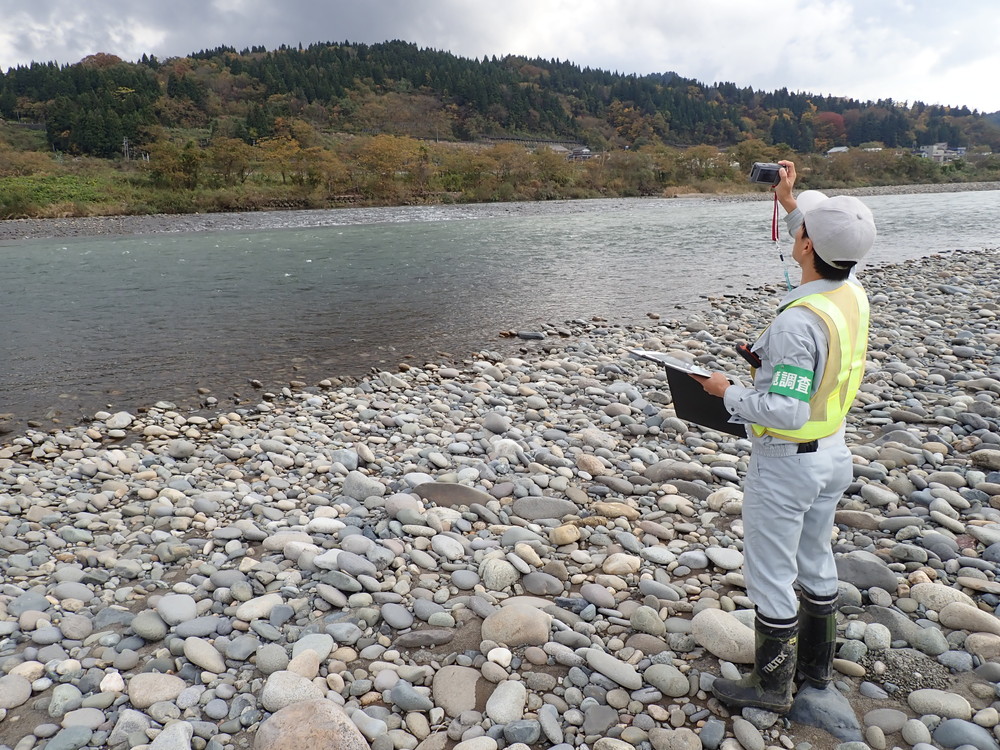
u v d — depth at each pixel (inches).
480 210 1592.0
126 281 619.2
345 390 314.0
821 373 89.9
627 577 150.4
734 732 102.7
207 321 459.5
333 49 6481.3
